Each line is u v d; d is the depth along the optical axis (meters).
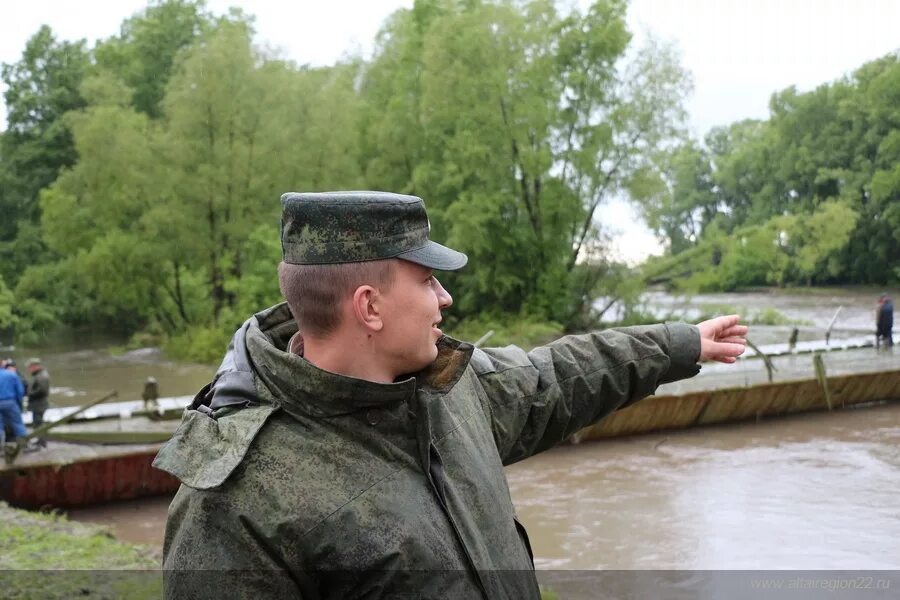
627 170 33.19
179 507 1.49
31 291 41.88
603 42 31.86
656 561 10.12
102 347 37.78
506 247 33.97
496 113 32.59
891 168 55.81
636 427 16.44
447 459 1.64
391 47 39.94
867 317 40.81
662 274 35.19
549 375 1.99
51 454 12.95
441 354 1.73
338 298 1.59
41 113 48.09
